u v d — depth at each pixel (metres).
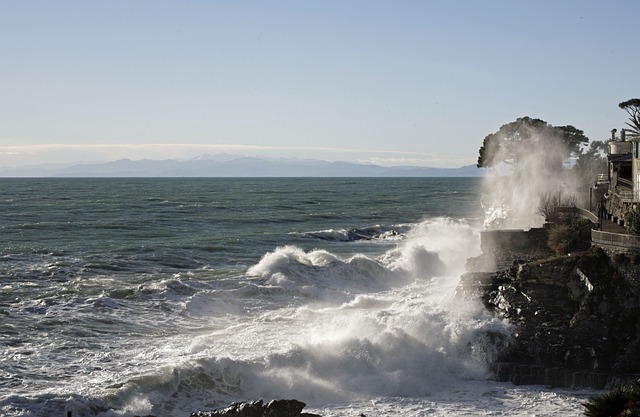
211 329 36.34
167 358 30.66
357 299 42.56
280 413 24.48
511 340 33.34
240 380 29.06
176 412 26.41
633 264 35.03
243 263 57.34
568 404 28.48
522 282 36.88
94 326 35.38
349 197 172.50
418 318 34.56
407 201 158.00
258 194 177.62
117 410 25.39
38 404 24.48
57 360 29.84
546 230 44.88
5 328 33.78
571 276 35.91
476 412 27.50
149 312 38.81
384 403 28.61
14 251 58.09
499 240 45.19
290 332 35.31
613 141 65.19
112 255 57.78
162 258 57.44
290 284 47.25
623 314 34.12
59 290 42.66
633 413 24.12
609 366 32.00
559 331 33.69
